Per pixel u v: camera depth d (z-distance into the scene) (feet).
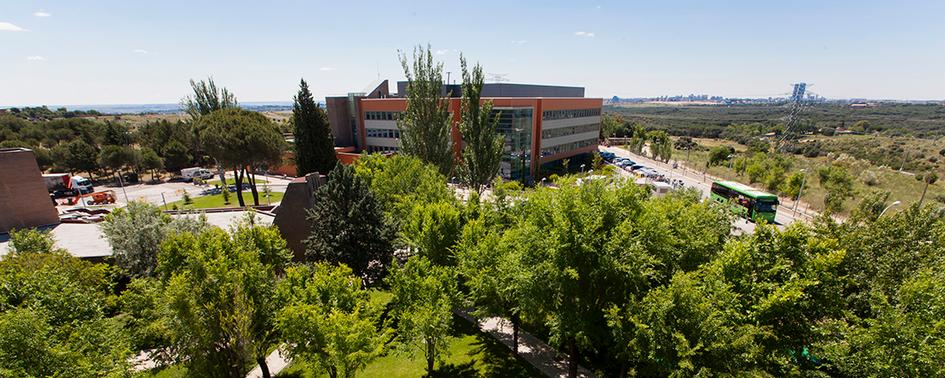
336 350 54.39
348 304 62.80
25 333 41.27
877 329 42.78
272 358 79.46
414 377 70.33
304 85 176.76
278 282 70.23
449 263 87.86
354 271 88.17
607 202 56.44
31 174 107.04
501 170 230.68
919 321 41.29
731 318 47.03
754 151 335.26
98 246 94.58
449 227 87.86
